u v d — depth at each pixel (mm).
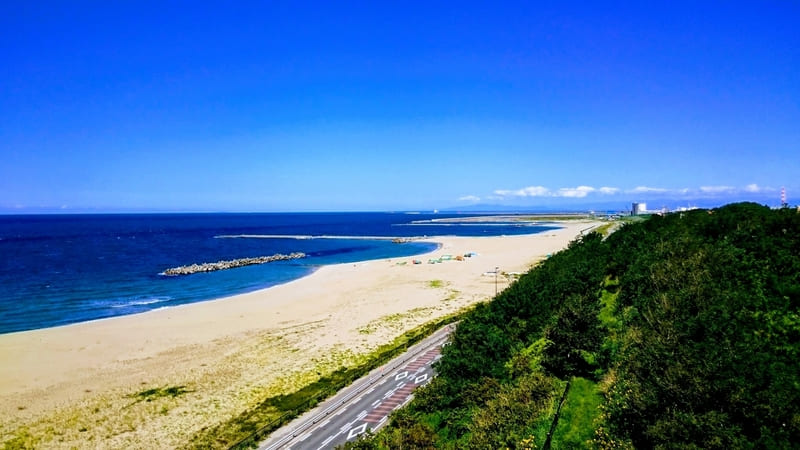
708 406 21688
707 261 38031
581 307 38875
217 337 65062
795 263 33750
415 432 30906
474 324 44500
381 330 67375
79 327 71062
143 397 45812
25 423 40812
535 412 30516
